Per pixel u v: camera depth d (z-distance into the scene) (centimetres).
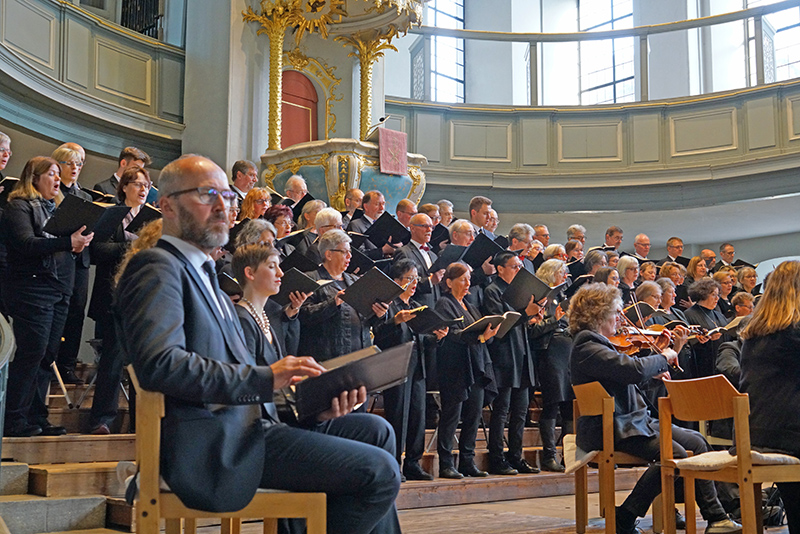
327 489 254
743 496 354
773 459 356
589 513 502
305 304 497
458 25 1672
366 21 1027
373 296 461
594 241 1410
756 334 387
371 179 939
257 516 247
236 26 987
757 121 1169
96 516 418
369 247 649
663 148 1220
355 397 259
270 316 465
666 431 398
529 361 605
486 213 759
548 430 629
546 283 567
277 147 970
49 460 456
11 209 477
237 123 974
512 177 1232
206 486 234
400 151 953
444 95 1630
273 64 981
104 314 499
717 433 546
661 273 812
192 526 279
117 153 941
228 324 259
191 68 1003
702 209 1206
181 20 1036
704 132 1203
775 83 1155
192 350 243
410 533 418
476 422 579
